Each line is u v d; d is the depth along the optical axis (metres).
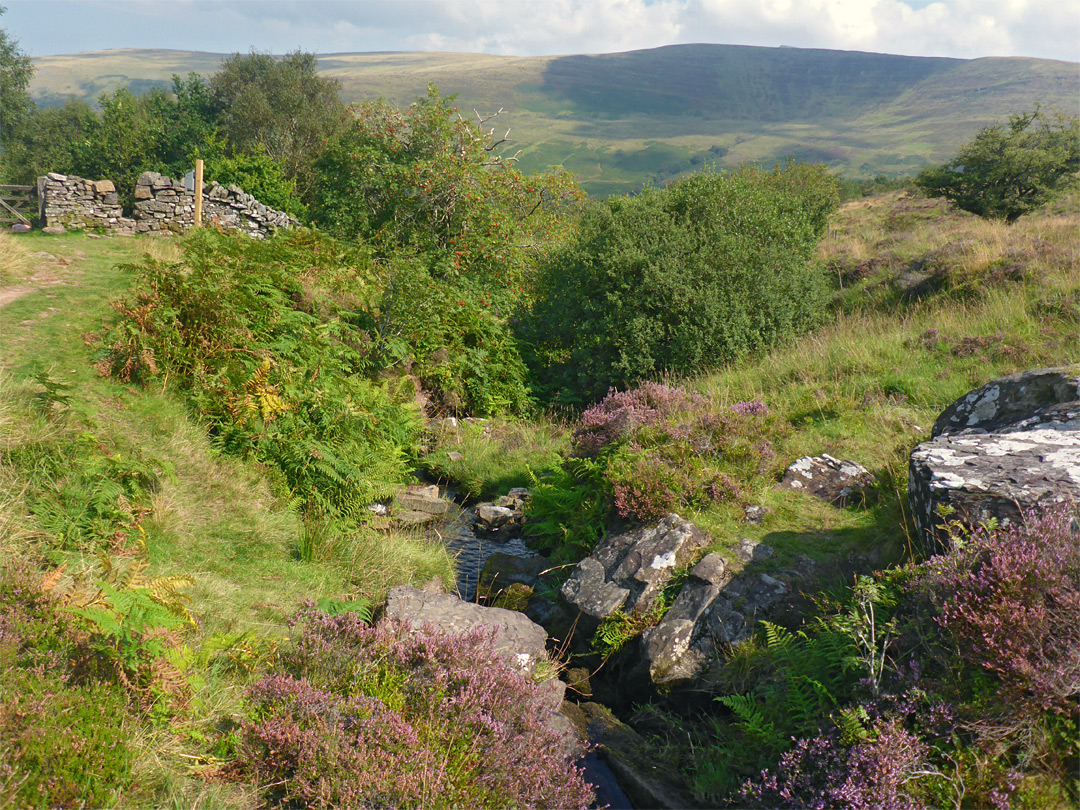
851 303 15.30
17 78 50.47
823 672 4.25
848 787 3.18
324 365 8.81
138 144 42.38
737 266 12.89
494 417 12.57
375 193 19.48
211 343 8.34
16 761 2.79
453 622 5.18
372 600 5.88
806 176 25.20
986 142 28.44
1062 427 5.50
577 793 3.66
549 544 7.89
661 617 5.54
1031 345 9.59
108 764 2.98
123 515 5.30
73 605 3.65
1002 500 4.27
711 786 4.02
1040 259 12.93
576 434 9.22
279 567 5.91
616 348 13.43
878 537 5.65
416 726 3.68
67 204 16.47
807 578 5.43
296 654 4.16
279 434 7.55
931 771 3.19
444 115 19.27
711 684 4.89
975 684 3.43
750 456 7.25
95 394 7.22
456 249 18.00
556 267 14.89
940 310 12.41
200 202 17.14
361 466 7.97
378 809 3.14
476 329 13.62
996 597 3.49
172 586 4.06
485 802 3.34
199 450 7.09
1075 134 27.59
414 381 11.55
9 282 9.96
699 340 12.37
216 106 46.75
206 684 3.85
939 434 6.75
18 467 5.38
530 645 5.22
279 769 3.37
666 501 6.55
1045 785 3.05
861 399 9.07
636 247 13.43
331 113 42.88
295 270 11.65
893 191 49.53
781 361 11.27
